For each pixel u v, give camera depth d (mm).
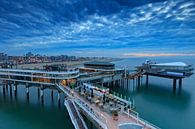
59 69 90125
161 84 125250
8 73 89062
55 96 91812
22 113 66625
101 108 47844
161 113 65625
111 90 103438
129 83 128625
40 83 81688
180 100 84188
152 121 57656
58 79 80438
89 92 63469
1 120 60250
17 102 81000
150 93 98625
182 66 104688
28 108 72438
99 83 100688
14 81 90875
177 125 54469
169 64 112938
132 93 98500
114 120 39188
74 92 66188
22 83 89625
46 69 90250
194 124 55188
